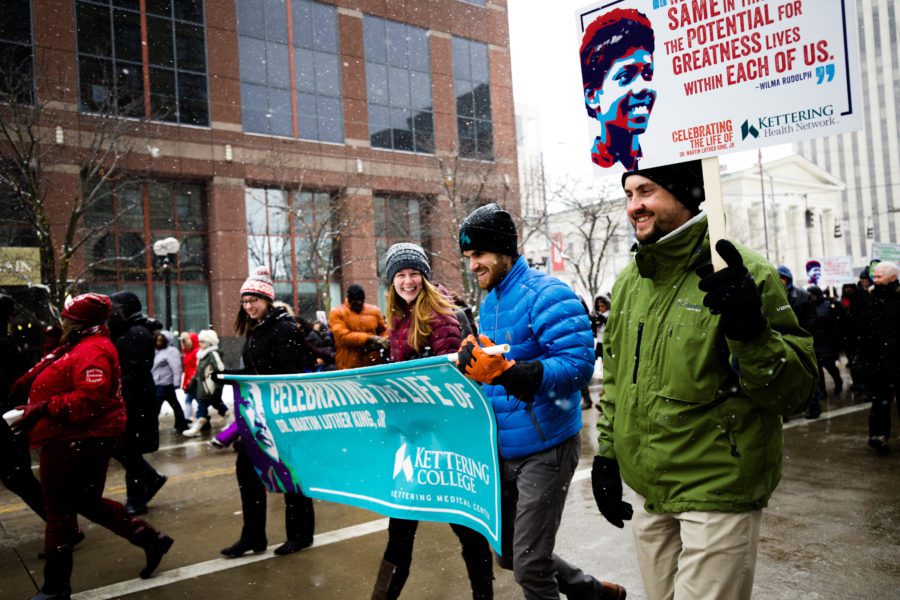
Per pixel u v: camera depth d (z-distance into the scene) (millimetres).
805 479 5750
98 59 21500
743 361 1771
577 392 2766
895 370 6363
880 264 6477
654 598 2246
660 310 2117
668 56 2088
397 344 3404
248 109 24969
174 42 23312
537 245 29594
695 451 1996
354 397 3324
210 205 24000
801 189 61688
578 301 2674
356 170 26734
